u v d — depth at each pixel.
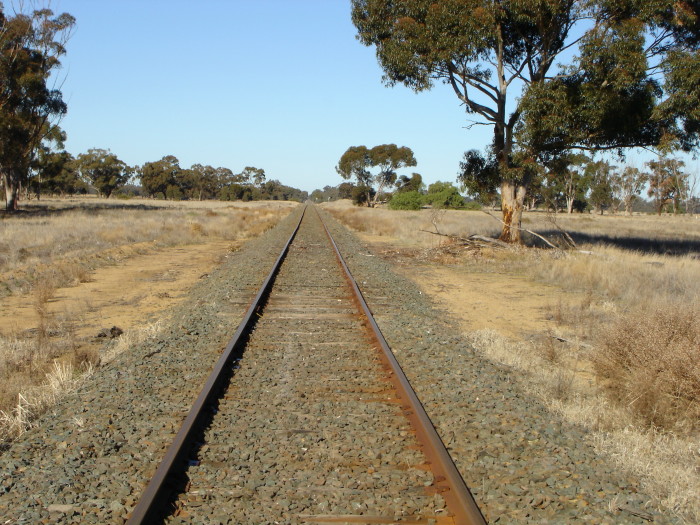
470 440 5.59
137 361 7.99
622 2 19.72
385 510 4.32
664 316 8.45
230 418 6.04
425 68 23.27
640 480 4.98
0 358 8.38
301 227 41.62
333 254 22.62
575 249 22.92
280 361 8.12
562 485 4.73
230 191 182.38
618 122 22.16
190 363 7.95
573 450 5.41
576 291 16.19
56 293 15.03
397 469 4.99
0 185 89.94
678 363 6.91
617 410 6.73
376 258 22.78
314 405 6.41
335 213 80.75
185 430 5.30
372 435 5.65
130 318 11.91
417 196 88.88
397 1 23.22
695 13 20.00
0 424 6.04
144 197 176.88
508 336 10.73
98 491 4.54
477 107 24.86
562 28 23.20
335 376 7.46
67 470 4.85
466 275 19.66
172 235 31.14
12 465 4.96
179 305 13.03
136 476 4.76
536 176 24.59
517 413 6.27
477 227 38.25
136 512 3.98
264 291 13.30
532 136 21.72
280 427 5.83
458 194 94.81
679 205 111.75
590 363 8.92
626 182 122.44
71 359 8.45
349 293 13.75
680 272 16.55
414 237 33.25
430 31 22.16
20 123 56.75
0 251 22.27
